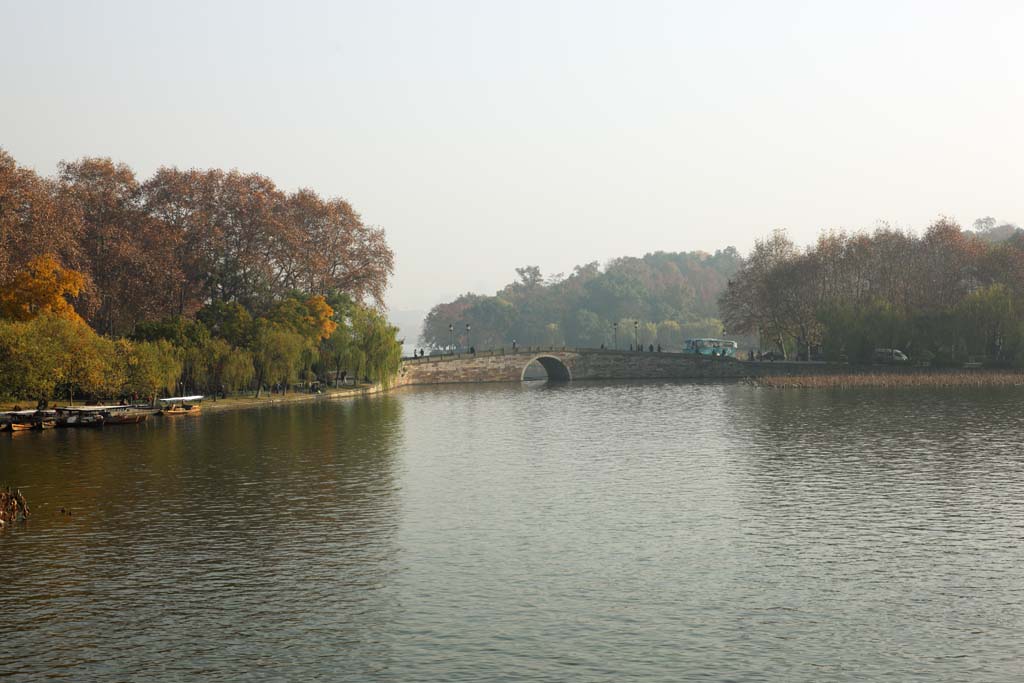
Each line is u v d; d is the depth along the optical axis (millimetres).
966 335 152750
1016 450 82750
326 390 148500
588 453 84875
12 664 36969
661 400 139375
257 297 149375
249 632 40156
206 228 146750
